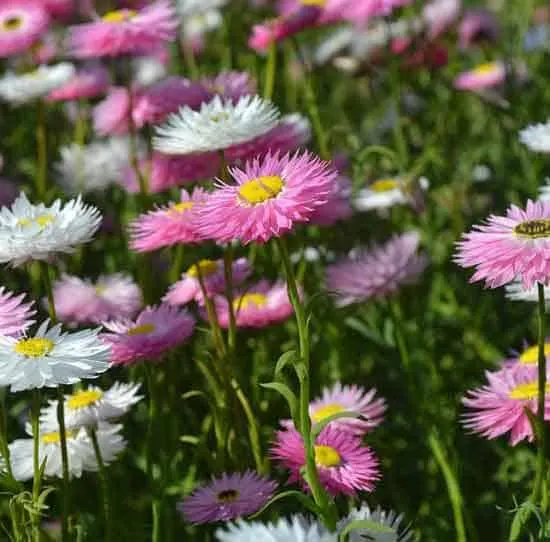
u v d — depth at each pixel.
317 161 0.96
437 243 1.34
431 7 1.78
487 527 1.12
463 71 1.86
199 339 1.20
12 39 1.47
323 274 1.24
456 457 1.11
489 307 1.29
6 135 1.66
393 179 1.32
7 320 0.97
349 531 0.91
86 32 1.28
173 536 1.10
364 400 1.09
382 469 1.13
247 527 0.88
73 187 1.38
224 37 1.63
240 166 1.15
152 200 1.26
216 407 1.06
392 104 1.59
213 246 1.25
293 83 1.54
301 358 0.93
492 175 1.47
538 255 0.97
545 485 0.98
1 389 1.18
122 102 1.31
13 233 0.99
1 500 1.13
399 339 1.14
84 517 1.10
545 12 1.83
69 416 1.04
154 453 1.15
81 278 1.32
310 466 0.92
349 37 1.64
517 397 1.02
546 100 1.62
